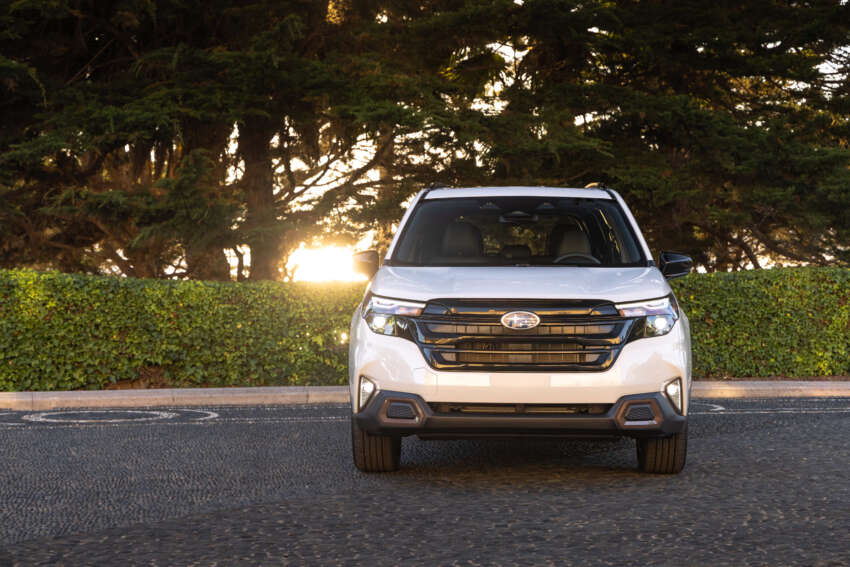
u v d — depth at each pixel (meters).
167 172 21.91
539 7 20.17
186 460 8.39
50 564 5.15
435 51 21.42
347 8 21.95
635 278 7.24
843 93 25.08
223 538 5.64
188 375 14.45
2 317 13.81
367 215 20.34
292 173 21.70
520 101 21.58
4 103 18.61
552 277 7.17
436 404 6.81
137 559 5.22
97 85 19.25
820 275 15.49
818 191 20.72
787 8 23.30
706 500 6.55
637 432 6.80
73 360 14.03
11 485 7.31
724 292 15.24
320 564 5.08
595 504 6.44
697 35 22.06
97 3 19.95
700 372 15.26
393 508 6.37
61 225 22.36
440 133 19.72
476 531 5.74
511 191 8.63
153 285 14.29
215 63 19.16
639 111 21.47
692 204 21.45
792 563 5.05
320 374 14.84
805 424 10.41
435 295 6.91
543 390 6.70
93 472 7.84
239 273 23.00
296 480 7.42
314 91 19.25
